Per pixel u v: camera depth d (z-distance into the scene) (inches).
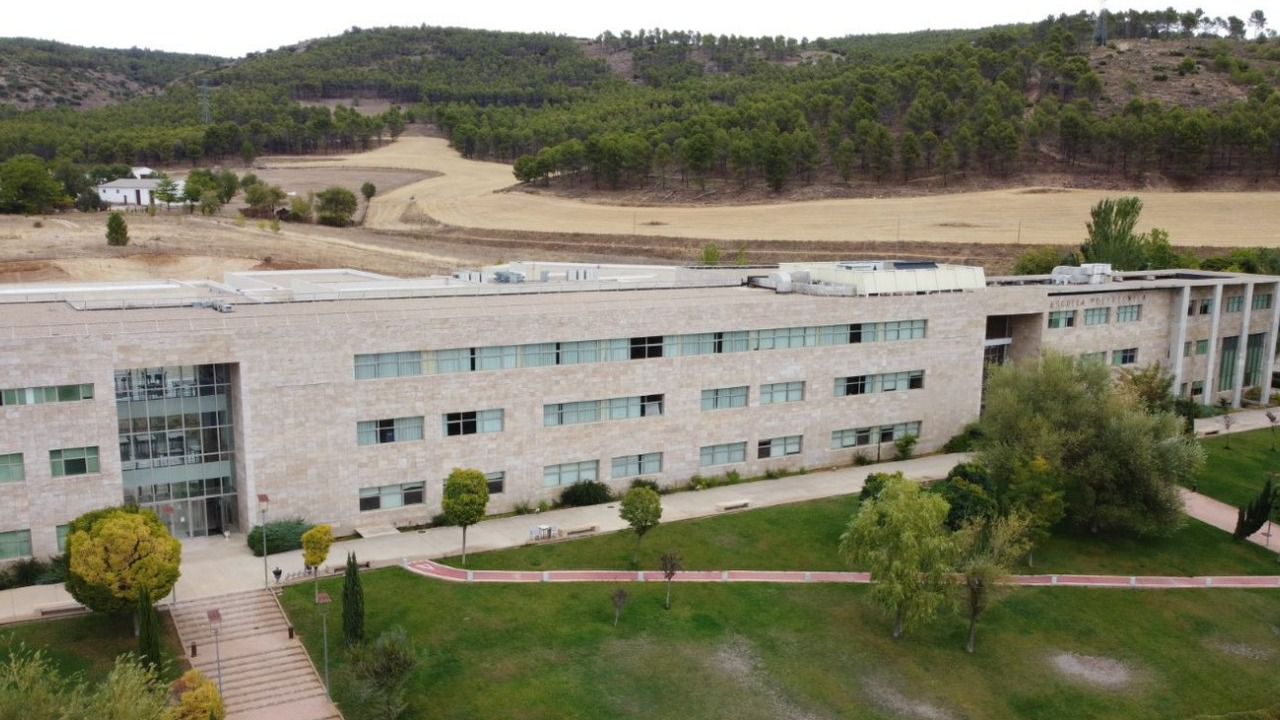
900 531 2092.8
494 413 2689.5
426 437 2596.0
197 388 2389.3
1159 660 2142.0
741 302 2992.1
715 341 2992.1
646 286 3543.3
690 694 1894.7
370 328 2480.3
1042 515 2591.0
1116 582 2492.6
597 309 2790.4
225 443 2448.3
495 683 1883.6
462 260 7229.3
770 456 3147.1
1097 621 2289.6
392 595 2177.7
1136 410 2851.9
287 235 7746.1
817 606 2267.5
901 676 2007.9
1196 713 1948.8
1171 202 7731.3
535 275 3924.7
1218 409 4094.5
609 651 2020.2
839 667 2025.1
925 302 3321.9
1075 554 2647.6
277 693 1827.0
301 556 2345.0
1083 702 1962.4
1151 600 2407.7
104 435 2225.6
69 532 2030.0
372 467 2536.9
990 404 2928.2
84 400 2198.6
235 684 1840.6
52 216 7741.1
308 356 2413.9
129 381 2300.7
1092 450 2765.7
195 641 1958.7
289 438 2422.5
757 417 3088.1
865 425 3287.4
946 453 3430.1
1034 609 2322.8
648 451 2933.1
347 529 2522.1
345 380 2468.0
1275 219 7155.5
